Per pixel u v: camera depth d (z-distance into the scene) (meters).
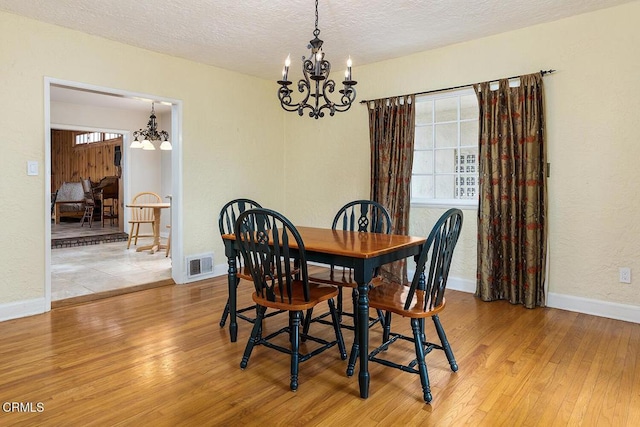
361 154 4.49
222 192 4.57
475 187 4.01
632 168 2.96
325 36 3.52
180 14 3.06
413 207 4.12
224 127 4.55
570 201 3.23
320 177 4.89
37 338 2.68
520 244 3.38
